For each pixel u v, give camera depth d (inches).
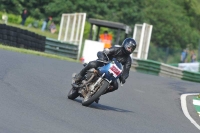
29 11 7135.8
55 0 7170.3
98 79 1419.8
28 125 1026.7
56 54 3838.6
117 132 1128.2
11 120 1041.5
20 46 3304.6
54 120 1136.2
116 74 1411.2
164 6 7775.6
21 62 2185.0
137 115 1473.9
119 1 7386.8
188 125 1443.2
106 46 4023.1
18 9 6879.9
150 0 7765.8
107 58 1460.4
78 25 4141.2
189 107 1862.7
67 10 7130.9
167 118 1525.6
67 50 3946.9
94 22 4057.6
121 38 7027.6
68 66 2605.8
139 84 2438.5
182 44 7869.1
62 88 1759.4
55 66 2427.4
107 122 1241.4
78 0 7150.6
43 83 1752.0
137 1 7564.0
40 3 7278.5
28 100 1333.7
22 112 1147.9
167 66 3777.1
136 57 3905.0
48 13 7175.2
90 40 3895.2
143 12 7485.2
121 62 1457.9
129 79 2600.9
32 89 1550.2
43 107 1278.3
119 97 1859.0
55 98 1480.1
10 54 2436.0
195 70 5241.1
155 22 7608.3
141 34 3887.8
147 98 1974.7
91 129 1109.1
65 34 4372.5
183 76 3902.6
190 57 5728.3
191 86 2694.4
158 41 7637.8
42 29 5954.7
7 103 1218.0
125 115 1422.2
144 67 3713.1
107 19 7234.3
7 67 1894.7
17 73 1809.8
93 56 3882.9
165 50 5221.5
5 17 5452.8
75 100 1535.4
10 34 3171.8
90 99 1419.8
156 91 2262.6
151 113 1582.2
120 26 3949.3
